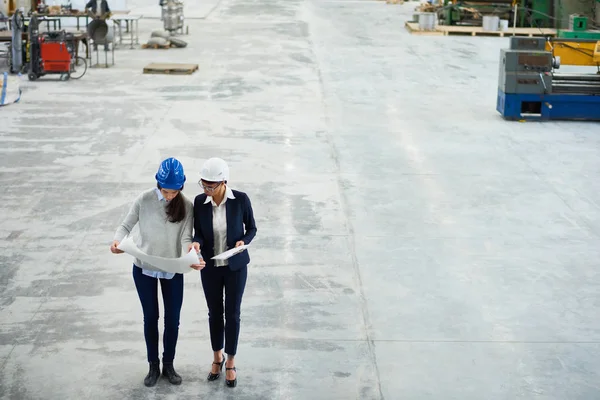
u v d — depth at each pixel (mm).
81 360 6246
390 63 21406
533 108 15188
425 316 7109
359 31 28234
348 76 19312
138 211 5656
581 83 15305
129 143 12758
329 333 6770
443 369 6215
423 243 8867
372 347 6543
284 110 15461
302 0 40219
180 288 5766
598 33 21641
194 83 18047
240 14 32906
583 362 6355
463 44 25297
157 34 23562
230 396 5777
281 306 7254
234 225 5641
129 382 5941
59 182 10727
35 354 6320
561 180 11305
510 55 14797
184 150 12406
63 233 8938
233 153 12320
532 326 6949
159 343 6559
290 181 11023
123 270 7988
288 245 8727
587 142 13477
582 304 7402
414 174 11484
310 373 6121
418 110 15773
